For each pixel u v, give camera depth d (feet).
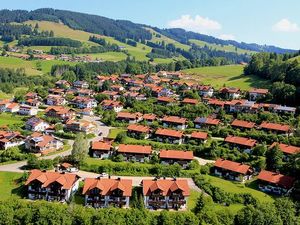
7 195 424.46
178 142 610.24
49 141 556.92
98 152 540.11
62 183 416.05
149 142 598.34
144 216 366.43
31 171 449.06
